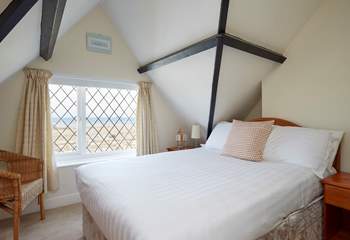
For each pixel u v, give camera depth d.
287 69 2.62
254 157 2.20
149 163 2.16
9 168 2.15
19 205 1.84
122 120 3.43
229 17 1.86
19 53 1.90
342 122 2.19
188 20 2.10
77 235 2.10
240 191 1.39
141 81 3.34
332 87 2.25
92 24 2.94
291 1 2.07
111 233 1.19
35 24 1.56
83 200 1.81
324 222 1.85
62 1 1.24
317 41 2.35
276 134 2.35
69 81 2.90
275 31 2.30
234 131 2.53
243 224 1.13
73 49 2.80
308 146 2.05
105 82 3.18
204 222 1.03
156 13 2.33
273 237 1.36
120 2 2.64
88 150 3.16
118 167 2.01
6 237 2.05
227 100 2.92
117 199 1.30
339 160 2.17
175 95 3.31
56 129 2.90
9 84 2.43
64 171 2.78
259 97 3.22
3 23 1.06
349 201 1.67
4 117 2.42
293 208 1.55
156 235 0.92
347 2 2.14
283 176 1.70
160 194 1.34
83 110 3.08
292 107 2.59
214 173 1.79
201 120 3.36
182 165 2.07
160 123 3.59
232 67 2.42
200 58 2.35
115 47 3.12
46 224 2.30
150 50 2.91
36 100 2.52
